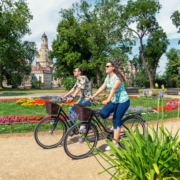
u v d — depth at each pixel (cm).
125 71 2736
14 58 3428
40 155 337
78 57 3081
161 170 168
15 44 3225
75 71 403
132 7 3356
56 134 388
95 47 2917
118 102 328
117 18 2739
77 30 2897
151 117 638
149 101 1288
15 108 943
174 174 166
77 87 390
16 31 3189
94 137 349
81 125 330
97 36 2822
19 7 2969
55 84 13912
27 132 478
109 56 2894
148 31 3656
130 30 3184
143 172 173
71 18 2848
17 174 265
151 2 3278
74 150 326
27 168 284
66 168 285
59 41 3325
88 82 398
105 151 355
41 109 915
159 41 3572
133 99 1450
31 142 410
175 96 1633
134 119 374
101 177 256
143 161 177
